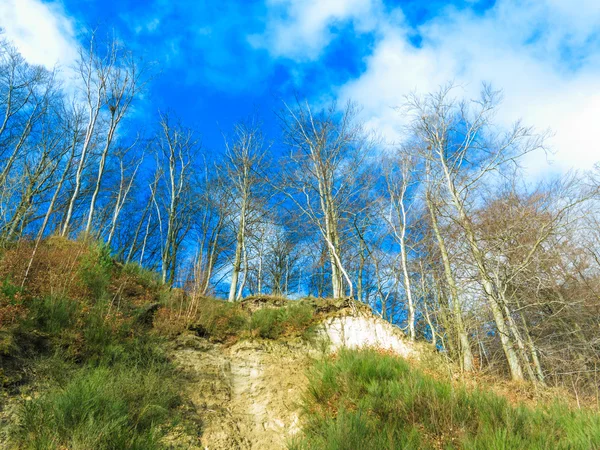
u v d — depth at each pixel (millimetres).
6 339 6199
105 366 6582
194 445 5828
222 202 22484
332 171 18641
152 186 23891
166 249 19609
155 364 7598
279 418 7094
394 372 7652
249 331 10648
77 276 9734
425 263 16453
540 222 14211
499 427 5566
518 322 14578
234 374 8609
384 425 5676
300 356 9930
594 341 11961
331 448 4961
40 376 5988
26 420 4867
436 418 5859
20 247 10266
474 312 11477
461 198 16109
